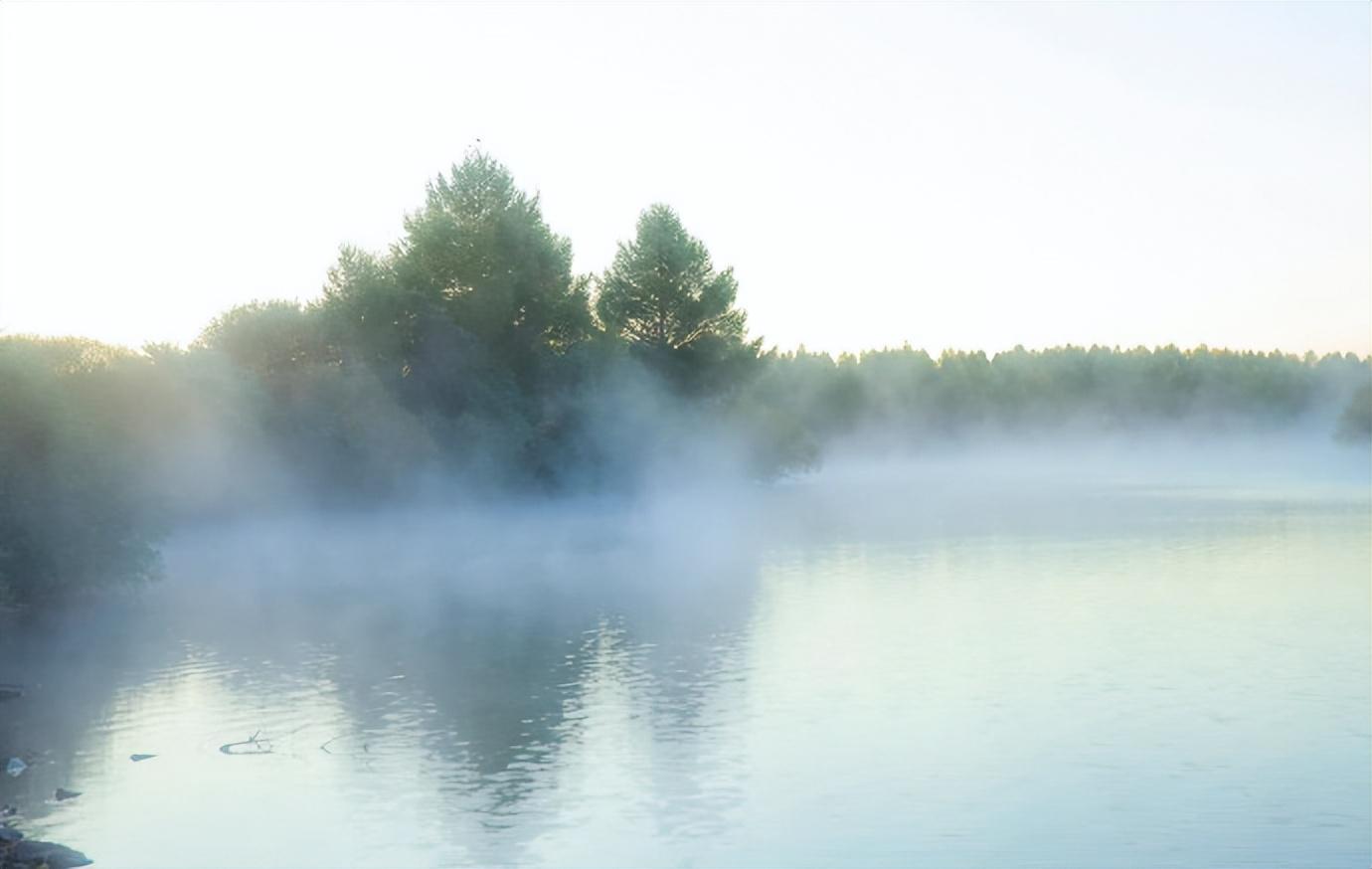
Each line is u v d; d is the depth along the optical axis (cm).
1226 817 2167
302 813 2289
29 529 5088
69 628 4638
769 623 4378
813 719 2930
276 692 3378
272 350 9206
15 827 2227
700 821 2202
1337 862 1953
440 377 9875
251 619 4778
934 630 4150
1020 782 2400
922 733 2780
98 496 5331
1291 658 3538
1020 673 3406
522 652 3919
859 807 2259
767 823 2180
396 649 4034
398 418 8900
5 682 3578
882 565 6197
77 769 2623
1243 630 4016
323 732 2909
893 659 3650
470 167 10881
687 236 12544
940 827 2144
